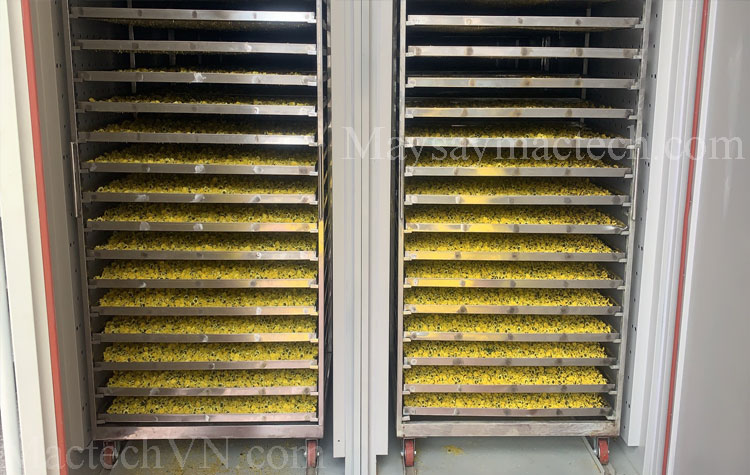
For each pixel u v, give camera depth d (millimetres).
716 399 2613
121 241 2719
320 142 2512
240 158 2707
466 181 2906
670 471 2660
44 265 2209
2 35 2059
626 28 2609
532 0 2711
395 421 3045
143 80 2463
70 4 2400
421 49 2463
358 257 2529
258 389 2709
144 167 2537
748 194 2461
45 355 2250
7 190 2129
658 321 2625
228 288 2836
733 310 2543
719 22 2352
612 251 2764
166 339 2658
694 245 2486
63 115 2463
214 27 2908
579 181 2953
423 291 2846
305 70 3021
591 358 2760
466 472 2789
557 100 3037
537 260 2674
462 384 2758
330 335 3215
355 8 2338
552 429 2795
